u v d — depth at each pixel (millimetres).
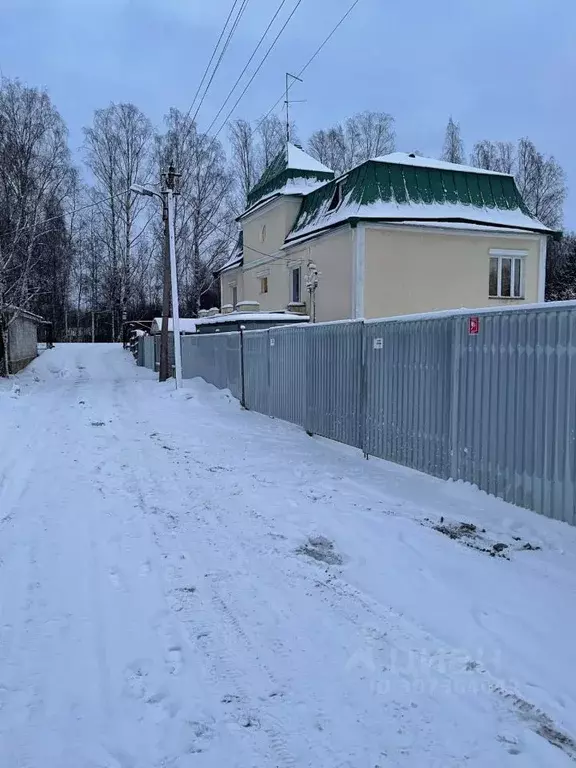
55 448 9117
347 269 17156
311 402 9930
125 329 46344
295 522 5398
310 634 3404
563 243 46375
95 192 51688
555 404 4750
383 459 7617
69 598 3904
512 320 5207
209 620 3590
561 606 3629
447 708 2701
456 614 3582
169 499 6277
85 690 2891
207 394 15914
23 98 39281
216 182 50531
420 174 17906
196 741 2516
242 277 27516
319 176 22625
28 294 30672
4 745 2494
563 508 4691
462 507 5512
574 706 2697
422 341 6652
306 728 2584
